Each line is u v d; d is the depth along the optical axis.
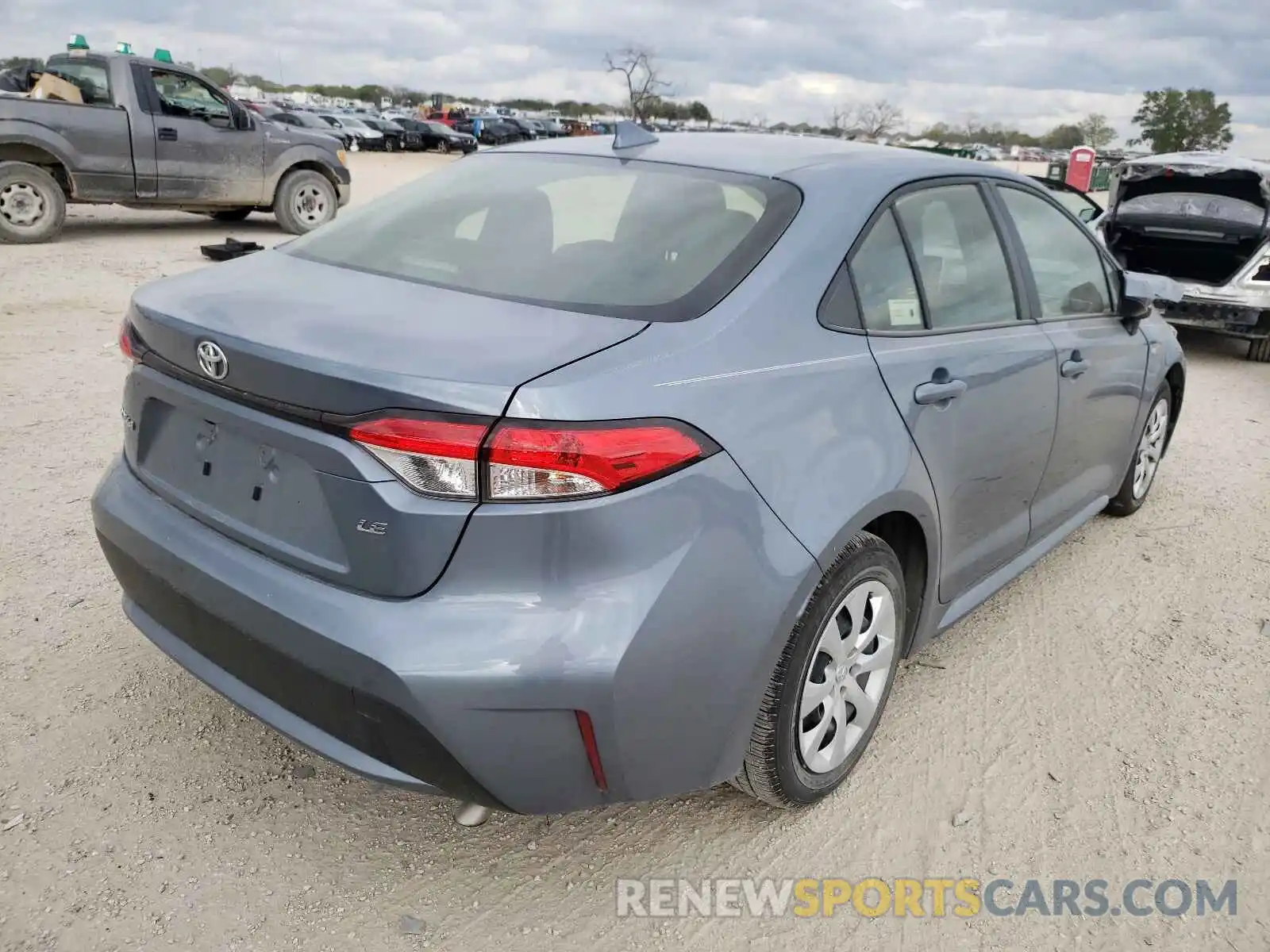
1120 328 3.98
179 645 2.44
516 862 2.44
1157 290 3.99
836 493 2.34
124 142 11.10
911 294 2.78
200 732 2.82
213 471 2.29
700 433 2.07
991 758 2.94
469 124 55.72
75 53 11.16
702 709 2.14
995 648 3.58
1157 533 4.71
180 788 2.60
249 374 2.09
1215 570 4.32
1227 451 6.07
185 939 2.14
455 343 2.05
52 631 3.26
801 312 2.40
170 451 2.43
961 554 3.07
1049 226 3.60
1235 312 8.47
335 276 2.53
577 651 1.93
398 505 1.92
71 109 10.74
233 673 2.28
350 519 1.98
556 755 2.01
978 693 3.28
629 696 1.98
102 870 2.31
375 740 2.02
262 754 2.75
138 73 11.18
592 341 2.09
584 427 1.91
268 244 11.82
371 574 1.98
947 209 3.03
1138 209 9.05
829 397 2.38
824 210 2.59
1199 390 7.73
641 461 1.96
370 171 26.55
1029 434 3.25
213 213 13.86
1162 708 3.24
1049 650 3.58
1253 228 8.40
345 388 1.94
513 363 1.97
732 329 2.24
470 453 1.88
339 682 1.99
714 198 2.63
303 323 2.16
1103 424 3.91
